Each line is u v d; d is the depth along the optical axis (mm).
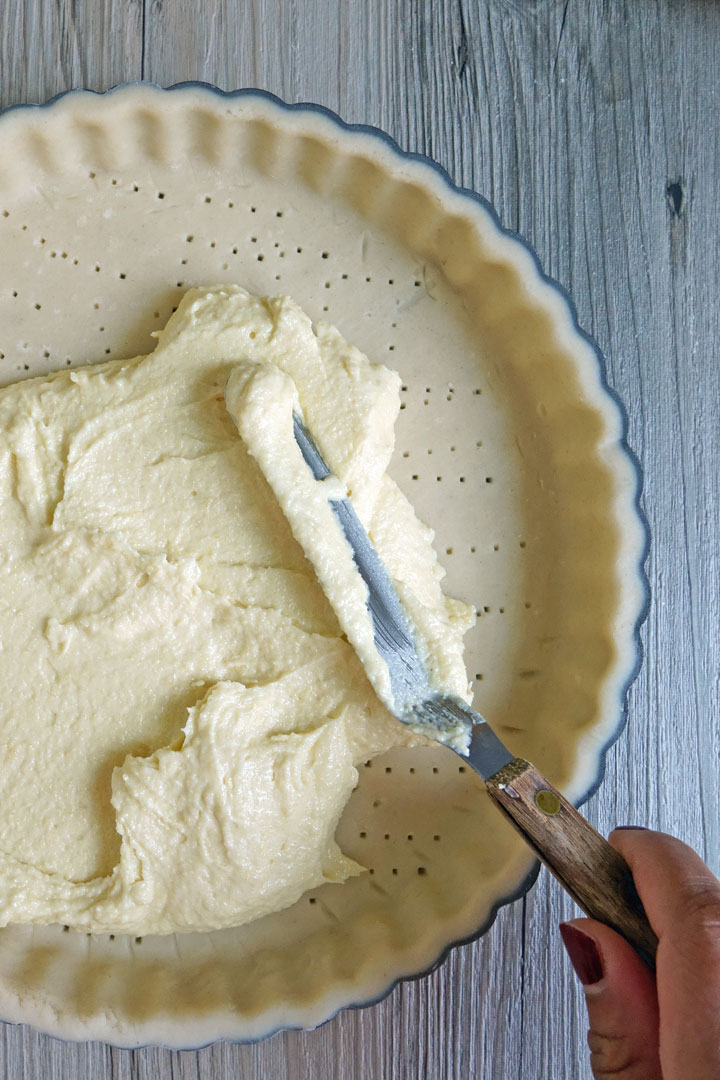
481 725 442
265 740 452
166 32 496
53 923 456
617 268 512
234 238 487
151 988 465
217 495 464
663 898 403
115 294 484
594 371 470
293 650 459
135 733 456
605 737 465
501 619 492
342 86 502
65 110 458
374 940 466
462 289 491
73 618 456
